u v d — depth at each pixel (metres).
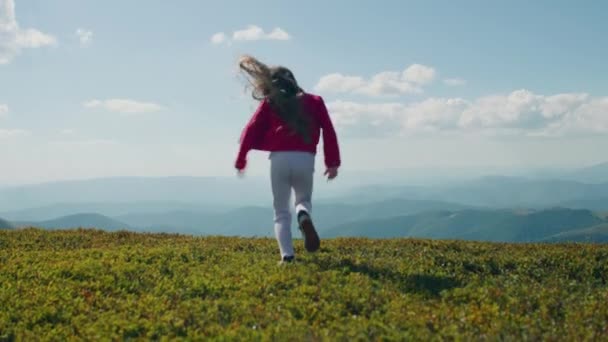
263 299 9.00
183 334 7.68
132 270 11.05
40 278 10.70
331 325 7.60
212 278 10.21
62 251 14.23
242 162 10.72
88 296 9.51
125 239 17.12
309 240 10.36
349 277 10.14
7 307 8.96
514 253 13.82
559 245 15.91
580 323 7.70
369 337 7.07
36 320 8.48
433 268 11.57
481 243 16.12
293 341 6.85
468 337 6.92
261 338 7.09
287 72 10.80
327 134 10.83
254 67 10.70
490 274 11.64
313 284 9.73
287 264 10.93
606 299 9.08
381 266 11.29
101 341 7.40
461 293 9.25
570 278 11.85
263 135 10.84
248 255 12.77
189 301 8.91
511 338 6.90
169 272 11.17
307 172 10.65
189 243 15.85
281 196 11.00
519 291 9.45
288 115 10.47
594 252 13.65
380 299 8.82
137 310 8.59
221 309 8.55
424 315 7.96
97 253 13.38
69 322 8.45
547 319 7.95
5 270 11.34
